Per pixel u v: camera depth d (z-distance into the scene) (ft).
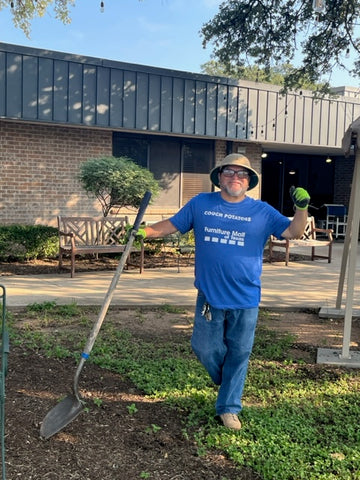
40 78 33.14
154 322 20.62
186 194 43.29
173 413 12.57
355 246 16.78
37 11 35.50
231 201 11.69
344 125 47.73
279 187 63.62
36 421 11.69
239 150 45.29
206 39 38.63
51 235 34.65
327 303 24.43
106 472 9.92
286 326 20.97
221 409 11.91
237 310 11.48
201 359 11.98
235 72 41.60
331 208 57.52
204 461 10.46
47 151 36.42
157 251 38.40
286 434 11.54
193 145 43.32
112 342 17.70
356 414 12.82
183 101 38.81
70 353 16.19
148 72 37.04
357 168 16.66
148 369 15.15
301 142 45.32
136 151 40.65
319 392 14.14
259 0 36.29
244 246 11.44
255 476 10.03
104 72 35.45
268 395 13.80
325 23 36.22
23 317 20.68
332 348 18.13
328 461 10.42
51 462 10.13
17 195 35.58
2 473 9.25
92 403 12.82
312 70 38.04
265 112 43.01
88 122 35.14
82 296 24.43
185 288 27.27
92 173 32.53
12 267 32.04
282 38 37.40
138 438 11.23
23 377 14.15
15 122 34.83
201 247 11.65
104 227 33.19
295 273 33.55
